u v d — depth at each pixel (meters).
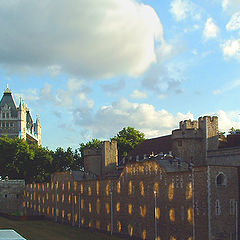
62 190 108.31
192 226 58.19
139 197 72.50
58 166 152.38
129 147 137.88
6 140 150.12
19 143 150.12
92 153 108.62
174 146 81.38
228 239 56.34
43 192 123.31
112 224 81.12
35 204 130.12
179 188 61.59
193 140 79.50
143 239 70.31
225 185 57.38
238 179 58.84
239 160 69.88
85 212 93.31
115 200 80.50
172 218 62.66
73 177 101.44
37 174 150.00
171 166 67.31
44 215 118.50
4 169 147.00
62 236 79.69
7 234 46.47
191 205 58.72
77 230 89.25
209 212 55.38
